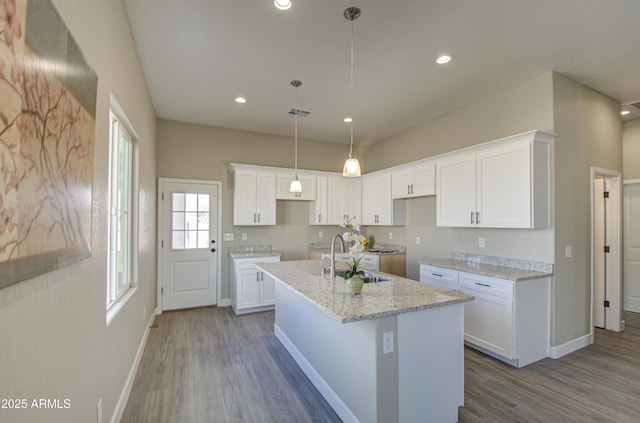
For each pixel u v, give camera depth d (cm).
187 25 238
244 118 447
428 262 380
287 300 329
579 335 331
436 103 388
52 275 104
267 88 347
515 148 306
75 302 126
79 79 119
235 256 454
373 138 554
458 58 284
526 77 320
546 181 304
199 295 473
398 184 475
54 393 106
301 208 547
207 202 479
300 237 545
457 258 407
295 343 305
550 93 308
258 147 516
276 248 526
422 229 469
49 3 91
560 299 313
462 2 212
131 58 243
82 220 124
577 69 305
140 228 298
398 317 187
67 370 117
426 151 460
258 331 380
